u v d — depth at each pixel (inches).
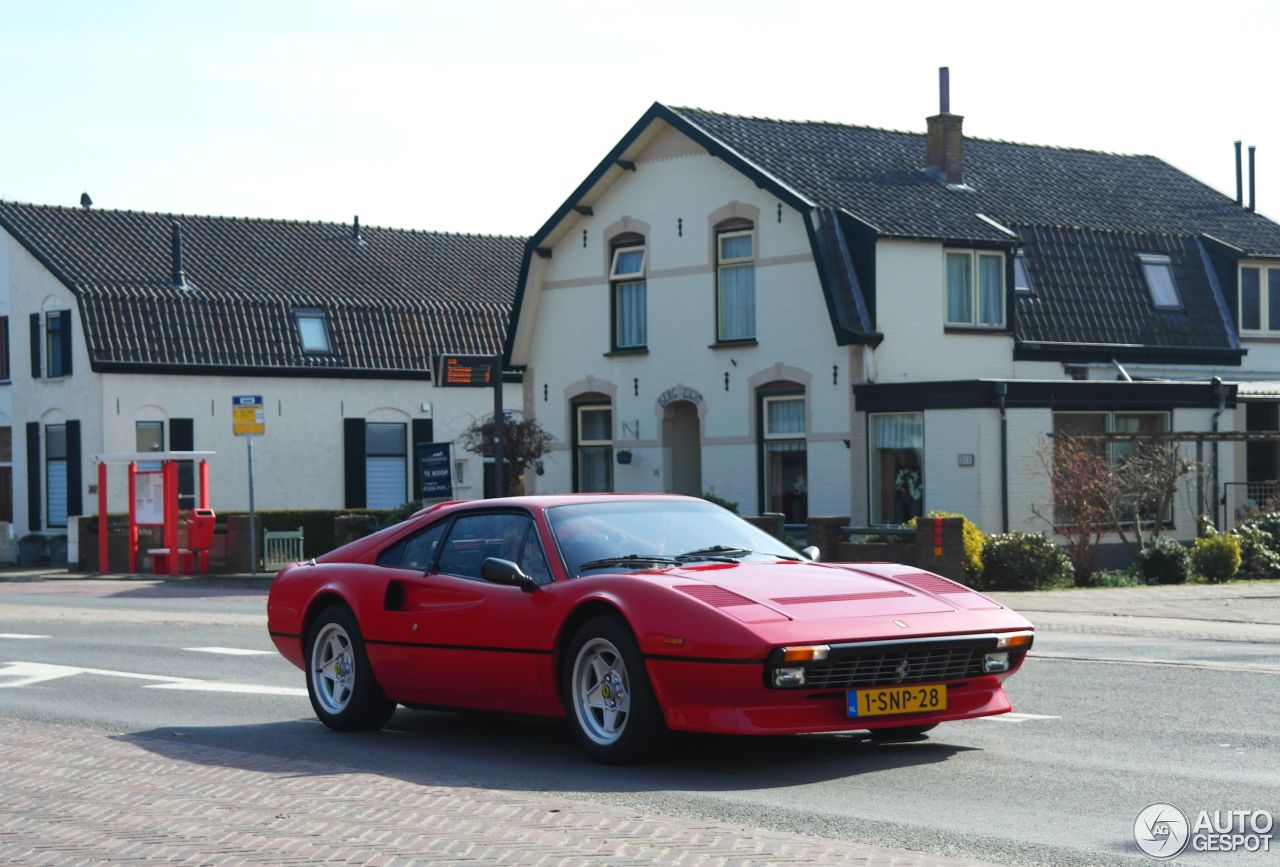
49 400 1627.7
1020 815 303.7
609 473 1288.1
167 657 625.0
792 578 370.0
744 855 261.1
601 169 1258.0
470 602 392.8
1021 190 1326.3
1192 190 1465.3
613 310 1274.6
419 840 276.1
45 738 408.2
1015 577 904.9
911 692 349.7
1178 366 1263.5
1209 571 947.3
